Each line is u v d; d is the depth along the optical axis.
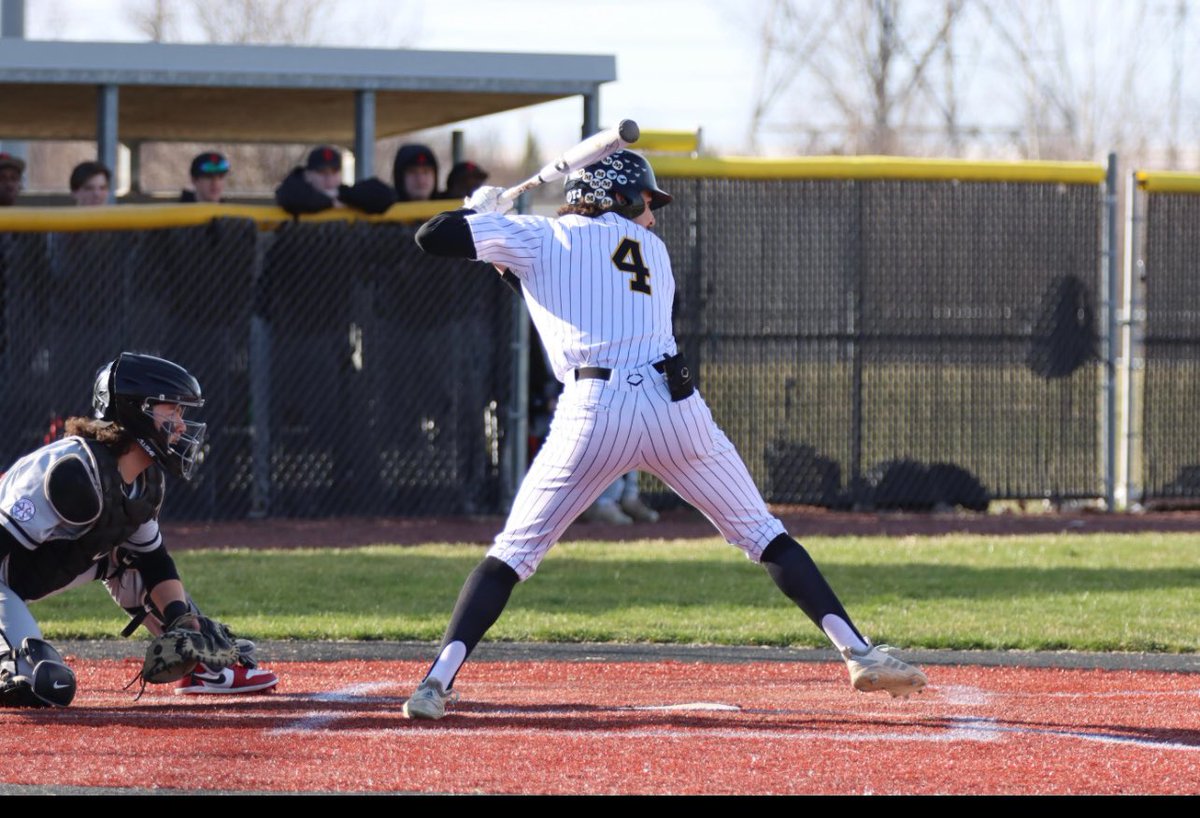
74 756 12.03
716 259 34.44
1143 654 19.16
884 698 15.66
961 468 35.50
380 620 20.92
